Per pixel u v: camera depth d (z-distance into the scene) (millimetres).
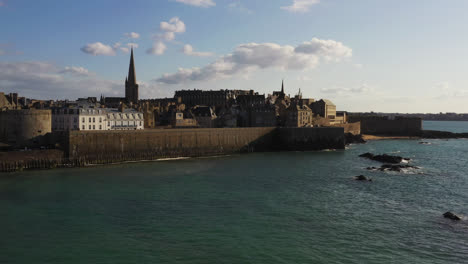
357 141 179750
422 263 36031
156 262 35250
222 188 66625
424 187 69500
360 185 70688
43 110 97500
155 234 42500
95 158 96750
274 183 71812
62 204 54562
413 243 40969
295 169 90750
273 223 46844
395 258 37062
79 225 45406
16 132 95125
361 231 44438
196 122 171250
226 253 37438
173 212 51031
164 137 112938
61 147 93062
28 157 85375
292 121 173875
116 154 101312
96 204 54656
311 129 146500
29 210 51438
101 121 118500
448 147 158250
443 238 42500
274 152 138000
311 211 52375
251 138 139375
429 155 126312
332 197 60750
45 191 62688
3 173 80188
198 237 41688
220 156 123312
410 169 90062
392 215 51000
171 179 75062
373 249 39156
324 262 35844
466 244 40750
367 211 52781
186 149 118562
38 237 41500
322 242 40812
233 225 45875
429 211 53188
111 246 39000
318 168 92750
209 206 54281
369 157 114875
